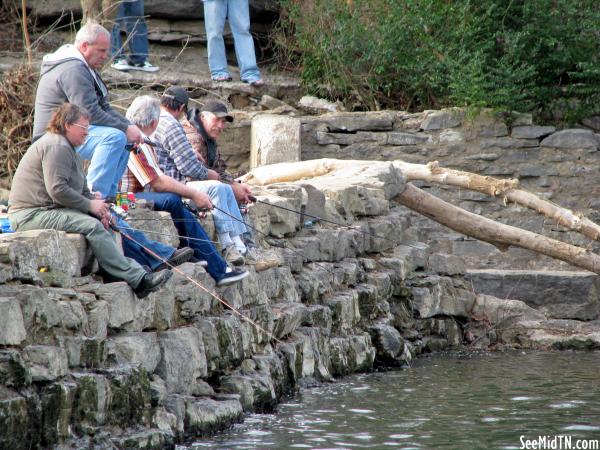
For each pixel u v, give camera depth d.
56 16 59.78
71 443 20.41
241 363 29.06
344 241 40.38
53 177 23.08
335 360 35.75
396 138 53.88
